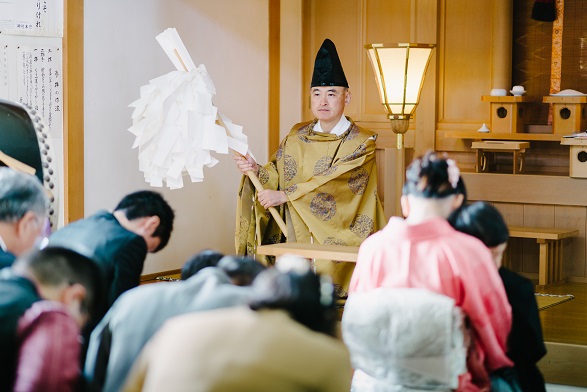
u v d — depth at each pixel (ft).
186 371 6.64
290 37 24.89
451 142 23.39
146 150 16.93
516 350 9.72
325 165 18.65
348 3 24.47
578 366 15.05
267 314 6.90
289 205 18.29
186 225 22.65
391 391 8.88
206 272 8.30
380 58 16.39
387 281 9.46
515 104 21.98
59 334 7.02
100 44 20.15
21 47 18.26
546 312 17.69
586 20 22.18
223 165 23.52
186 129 16.57
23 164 12.28
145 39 21.25
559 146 22.56
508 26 22.52
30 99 18.47
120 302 8.23
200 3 22.59
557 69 22.52
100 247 10.00
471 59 23.16
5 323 7.19
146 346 7.92
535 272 21.94
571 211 21.21
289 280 6.97
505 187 21.63
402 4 23.82
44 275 7.65
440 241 9.36
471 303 9.13
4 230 8.96
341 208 18.45
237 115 23.75
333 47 18.85
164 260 22.17
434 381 8.75
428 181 9.55
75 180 19.19
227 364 6.61
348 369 6.98
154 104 16.63
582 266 21.24
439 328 8.61
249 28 23.93
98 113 20.17
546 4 22.16
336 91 18.72
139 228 10.63
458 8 23.24
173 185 16.94
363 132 18.92
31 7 18.33
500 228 9.83
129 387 7.04
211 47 22.95
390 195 19.38
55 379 6.89
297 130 19.36
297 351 6.71
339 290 18.20
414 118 23.80
